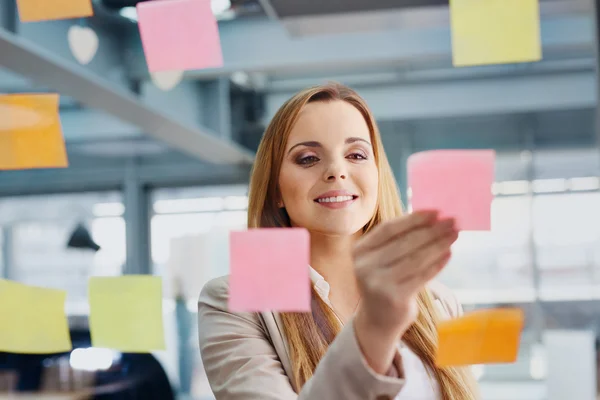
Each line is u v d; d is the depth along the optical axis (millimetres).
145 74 4105
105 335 748
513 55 619
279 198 854
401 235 545
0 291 766
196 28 672
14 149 728
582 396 1612
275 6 2121
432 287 988
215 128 5430
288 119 797
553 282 7418
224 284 833
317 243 857
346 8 2160
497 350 609
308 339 794
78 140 6738
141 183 7543
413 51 4543
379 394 563
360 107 837
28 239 7863
